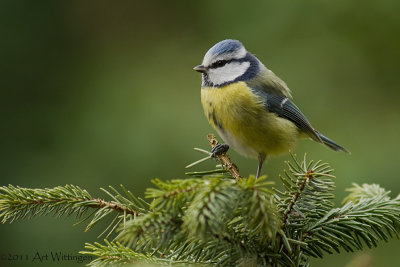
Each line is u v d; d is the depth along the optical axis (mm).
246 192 3879
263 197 3877
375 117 10914
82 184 10188
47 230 9211
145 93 11367
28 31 12031
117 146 10625
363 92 11195
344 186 9789
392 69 11414
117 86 11641
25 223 9180
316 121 10898
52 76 11922
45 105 11508
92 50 12469
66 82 11898
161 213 3980
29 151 10680
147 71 11930
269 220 3936
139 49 12531
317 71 11297
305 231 4734
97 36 12648
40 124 11141
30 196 4980
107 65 12203
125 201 4980
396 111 11039
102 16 12664
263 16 11734
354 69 11320
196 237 4023
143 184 10352
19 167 10453
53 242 9195
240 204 3902
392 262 8711
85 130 10875
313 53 11391
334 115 10922
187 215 3869
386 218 4957
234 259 4355
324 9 11484
